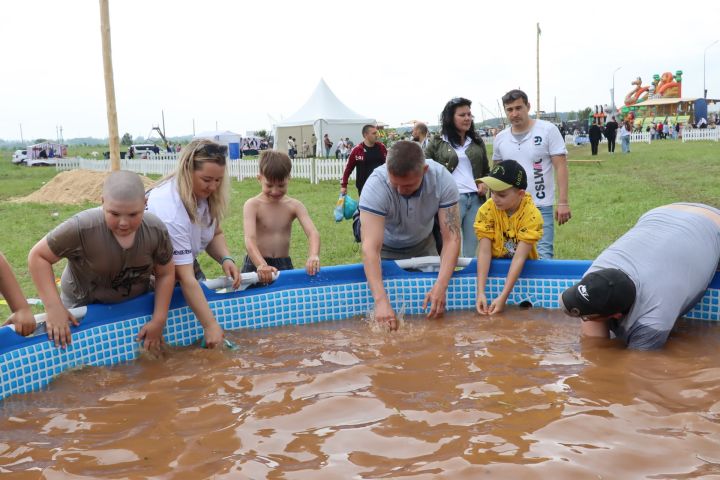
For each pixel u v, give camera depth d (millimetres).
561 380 3236
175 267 3986
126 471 2461
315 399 3080
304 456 2480
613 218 10641
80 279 3848
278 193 4922
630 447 2422
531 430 2615
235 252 8469
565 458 2344
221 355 3924
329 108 32000
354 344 4055
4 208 15469
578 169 21734
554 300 4852
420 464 2348
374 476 2275
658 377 3238
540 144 5559
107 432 2879
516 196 4605
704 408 2828
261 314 4660
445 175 4477
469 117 5773
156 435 2791
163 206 3896
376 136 9352
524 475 2223
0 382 3479
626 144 30109
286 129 40281
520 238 4703
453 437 2580
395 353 3816
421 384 3248
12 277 3527
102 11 9422
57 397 3416
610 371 3340
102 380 3637
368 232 4391
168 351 4113
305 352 3926
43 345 3674
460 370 3453
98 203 16531
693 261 3779
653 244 3795
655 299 3619
